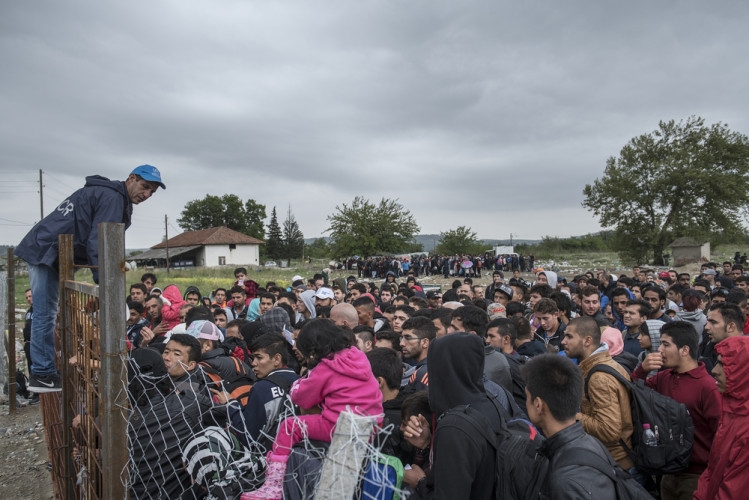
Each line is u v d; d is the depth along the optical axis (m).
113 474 2.29
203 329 4.45
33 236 3.34
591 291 6.32
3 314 8.80
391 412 3.27
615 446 3.36
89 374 2.62
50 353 3.60
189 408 2.86
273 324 6.22
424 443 2.74
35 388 3.59
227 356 4.46
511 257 42.75
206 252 62.50
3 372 8.80
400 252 57.41
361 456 2.11
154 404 2.85
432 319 5.32
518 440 2.35
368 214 55.88
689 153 41.56
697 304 5.94
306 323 2.64
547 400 2.17
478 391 2.55
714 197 40.91
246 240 64.62
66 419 3.22
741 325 4.43
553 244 83.38
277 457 2.40
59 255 3.14
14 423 7.54
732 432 2.62
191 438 2.73
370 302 6.70
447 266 39.06
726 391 2.69
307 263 75.19
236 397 3.79
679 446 3.16
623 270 41.09
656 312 6.65
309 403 2.52
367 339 4.78
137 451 2.60
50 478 5.64
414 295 9.91
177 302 8.21
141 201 3.55
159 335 6.70
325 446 2.38
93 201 3.32
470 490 2.14
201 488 2.61
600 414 3.23
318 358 2.57
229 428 2.88
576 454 2.05
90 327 2.61
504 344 4.55
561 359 2.25
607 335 4.65
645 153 43.44
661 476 3.61
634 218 43.84
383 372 3.38
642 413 3.23
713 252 52.03
